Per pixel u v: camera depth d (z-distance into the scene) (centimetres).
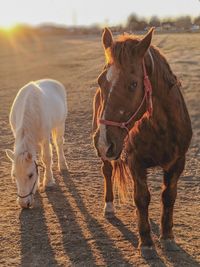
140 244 648
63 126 1087
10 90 2623
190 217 791
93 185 990
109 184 796
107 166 787
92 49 5356
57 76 3108
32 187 817
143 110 538
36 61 4459
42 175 1057
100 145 517
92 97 2173
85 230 743
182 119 607
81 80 2806
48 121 938
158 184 990
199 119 1549
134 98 514
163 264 618
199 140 1338
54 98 1039
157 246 675
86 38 8325
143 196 628
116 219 788
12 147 1377
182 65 2897
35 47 6819
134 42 518
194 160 1173
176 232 725
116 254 652
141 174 625
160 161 618
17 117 910
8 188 978
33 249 677
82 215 810
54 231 740
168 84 579
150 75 550
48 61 4322
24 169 796
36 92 914
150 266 614
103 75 534
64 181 1020
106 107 514
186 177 1041
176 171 636
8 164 1190
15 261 641
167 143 598
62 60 4309
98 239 705
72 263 630
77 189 960
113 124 513
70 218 796
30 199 817
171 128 593
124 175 729
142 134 590
